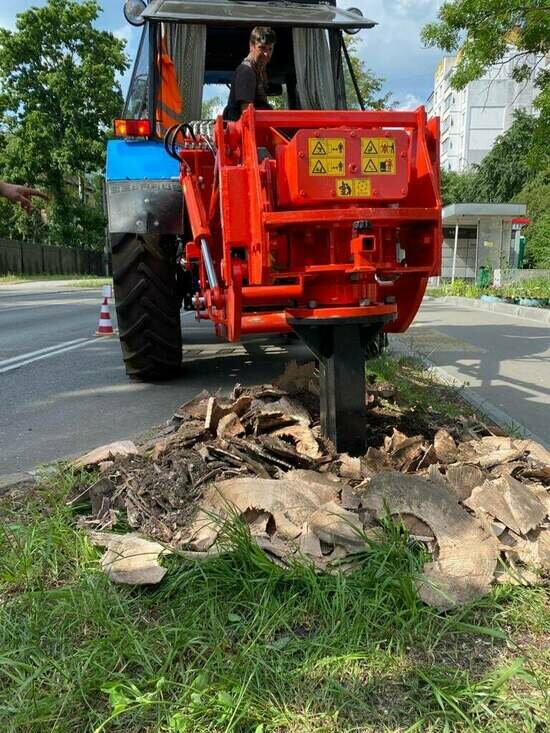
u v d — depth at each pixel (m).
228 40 5.01
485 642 1.64
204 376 5.21
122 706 1.42
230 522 2.03
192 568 1.89
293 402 3.14
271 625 1.68
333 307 2.59
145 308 4.57
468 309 12.81
